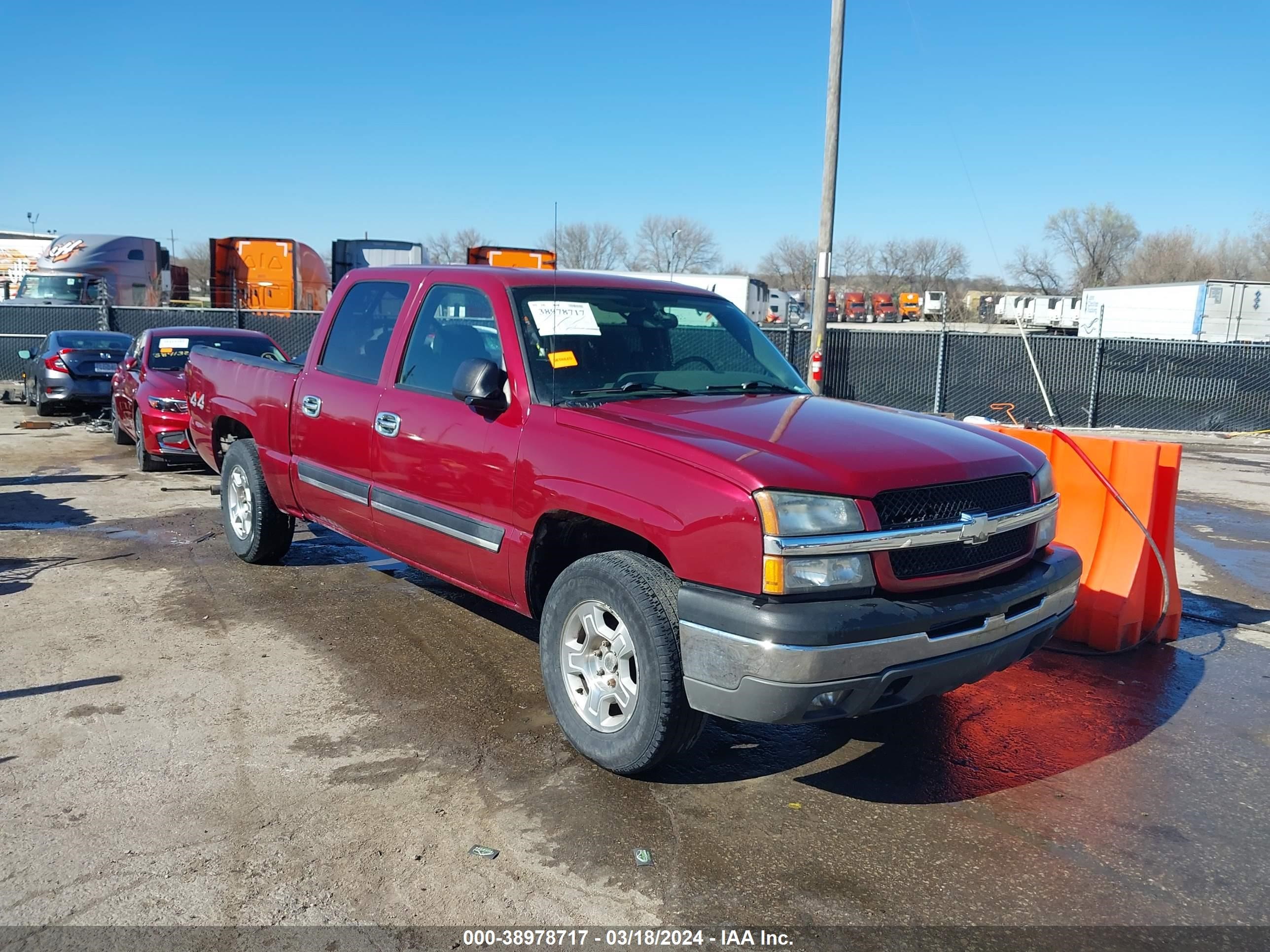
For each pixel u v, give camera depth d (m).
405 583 6.26
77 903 2.87
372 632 5.31
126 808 3.41
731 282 27.42
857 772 3.87
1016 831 3.44
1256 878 3.18
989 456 3.76
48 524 7.84
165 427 9.98
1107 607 5.33
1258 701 4.71
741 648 3.15
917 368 19.52
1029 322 38.28
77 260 27.48
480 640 5.22
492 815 3.43
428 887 3.00
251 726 4.10
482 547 4.22
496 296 4.42
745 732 4.23
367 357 5.24
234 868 3.07
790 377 4.93
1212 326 28.86
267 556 6.48
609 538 4.12
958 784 3.79
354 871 3.07
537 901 2.95
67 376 15.15
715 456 3.34
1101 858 3.28
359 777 3.68
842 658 3.12
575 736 3.80
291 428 5.72
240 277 25.56
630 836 3.32
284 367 5.93
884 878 3.12
